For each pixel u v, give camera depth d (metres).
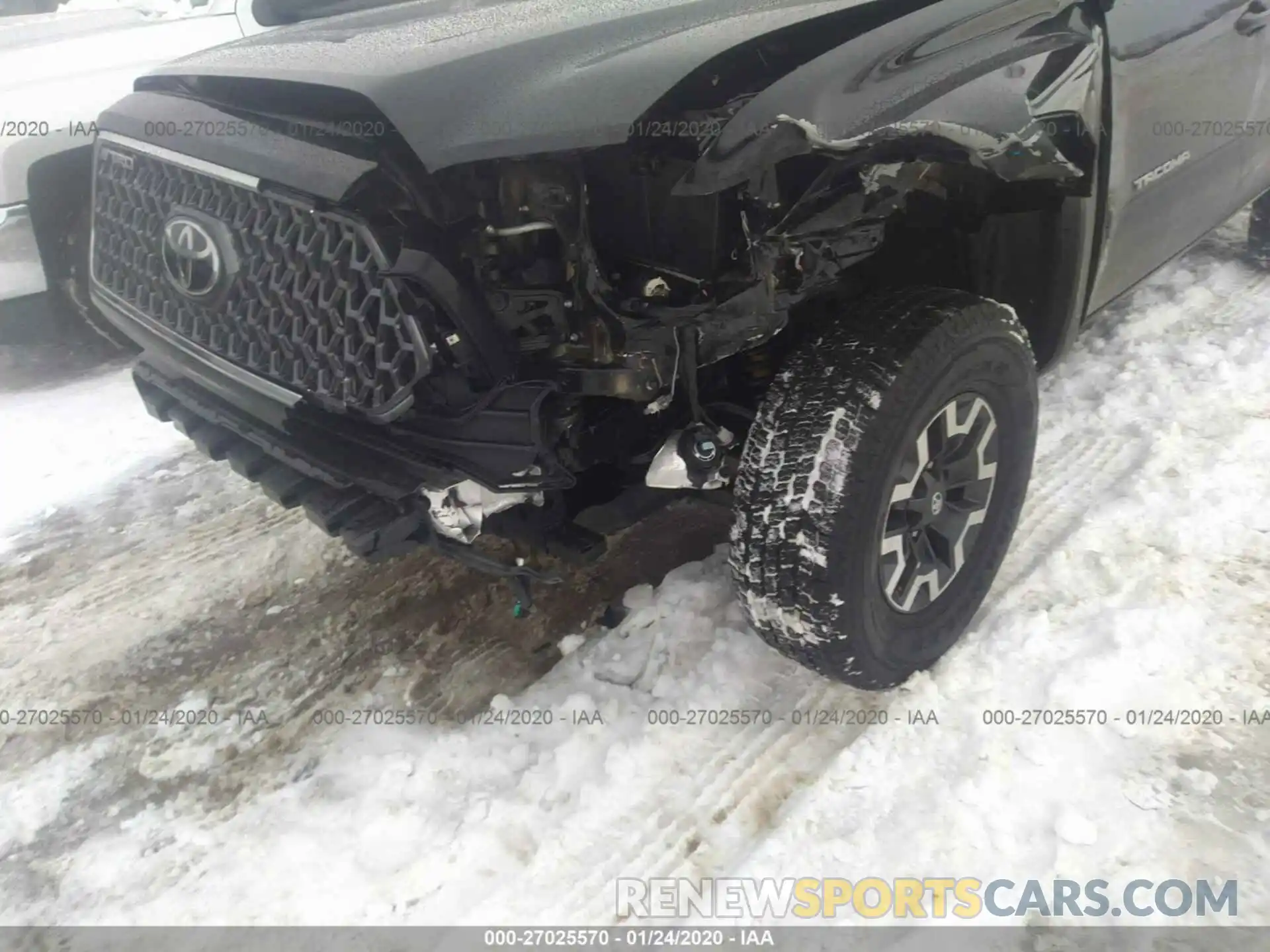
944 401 2.00
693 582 2.58
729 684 2.26
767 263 1.78
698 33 1.88
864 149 1.71
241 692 2.48
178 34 4.43
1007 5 2.13
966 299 2.05
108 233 2.43
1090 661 2.19
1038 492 2.82
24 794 2.22
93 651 2.67
